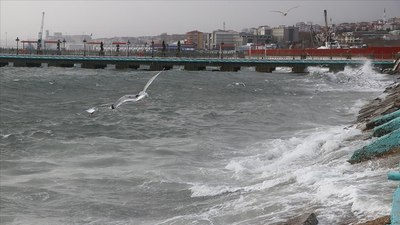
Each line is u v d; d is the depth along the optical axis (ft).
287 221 37.73
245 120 113.09
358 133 73.20
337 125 102.53
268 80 266.98
